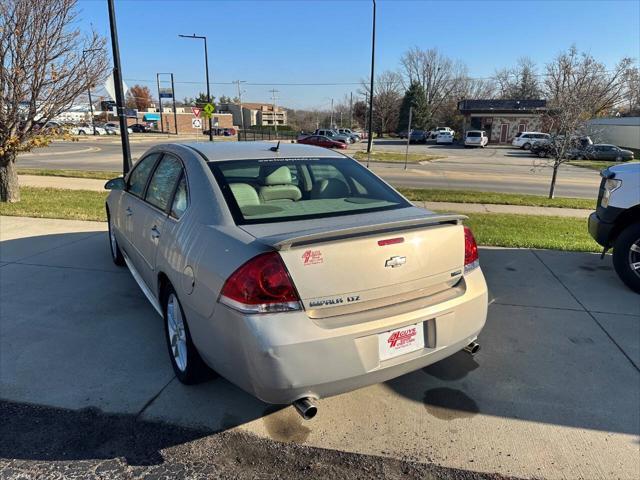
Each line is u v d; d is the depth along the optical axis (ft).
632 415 9.27
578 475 7.70
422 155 109.50
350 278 7.67
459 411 9.37
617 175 15.98
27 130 29.45
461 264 9.13
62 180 44.42
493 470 7.80
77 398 9.53
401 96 256.11
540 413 9.32
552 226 26.73
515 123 167.43
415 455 8.14
